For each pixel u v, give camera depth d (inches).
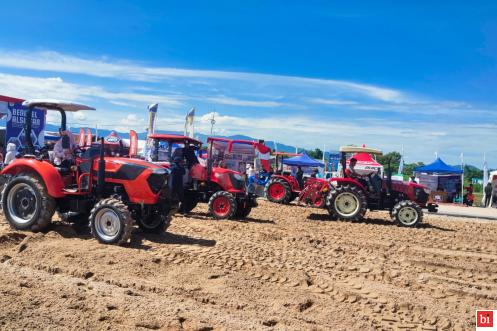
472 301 213.6
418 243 367.9
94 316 160.6
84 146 308.5
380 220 523.8
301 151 1160.2
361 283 231.1
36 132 716.0
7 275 199.6
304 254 288.4
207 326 158.7
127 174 285.3
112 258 236.2
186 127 856.9
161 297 189.2
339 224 464.1
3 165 490.3
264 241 328.8
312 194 536.7
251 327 161.9
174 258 250.5
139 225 314.8
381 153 498.9
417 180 1033.5
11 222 287.6
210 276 221.9
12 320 150.3
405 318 186.7
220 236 333.4
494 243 392.8
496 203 936.9
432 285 236.1
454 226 514.3
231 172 454.3
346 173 512.1
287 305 192.2
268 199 668.7
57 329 147.6
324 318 181.2
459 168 1046.4
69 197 290.7
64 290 183.9
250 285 213.3
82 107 307.1
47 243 257.9
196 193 449.7
